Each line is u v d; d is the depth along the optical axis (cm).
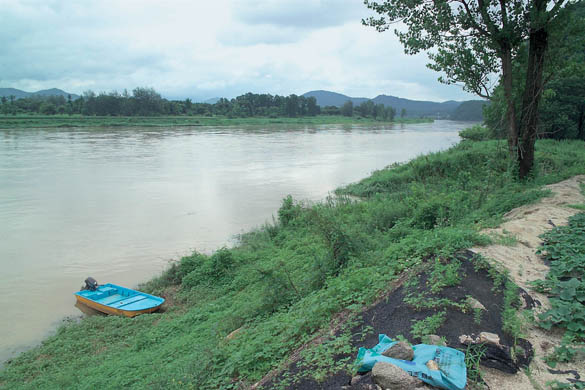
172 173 3058
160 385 587
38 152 4216
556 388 358
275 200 2195
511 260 645
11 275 1298
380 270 698
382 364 370
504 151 2062
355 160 3834
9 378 786
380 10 1528
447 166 2194
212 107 14700
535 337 443
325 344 491
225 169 3253
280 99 16150
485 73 1529
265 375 498
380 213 1383
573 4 1294
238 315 846
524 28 1355
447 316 471
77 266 1369
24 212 1984
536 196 1091
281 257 1245
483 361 396
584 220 781
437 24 1441
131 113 12044
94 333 956
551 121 2783
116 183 2672
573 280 518
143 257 1443
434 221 1101
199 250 1490
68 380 738
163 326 952
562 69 1472
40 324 1027
